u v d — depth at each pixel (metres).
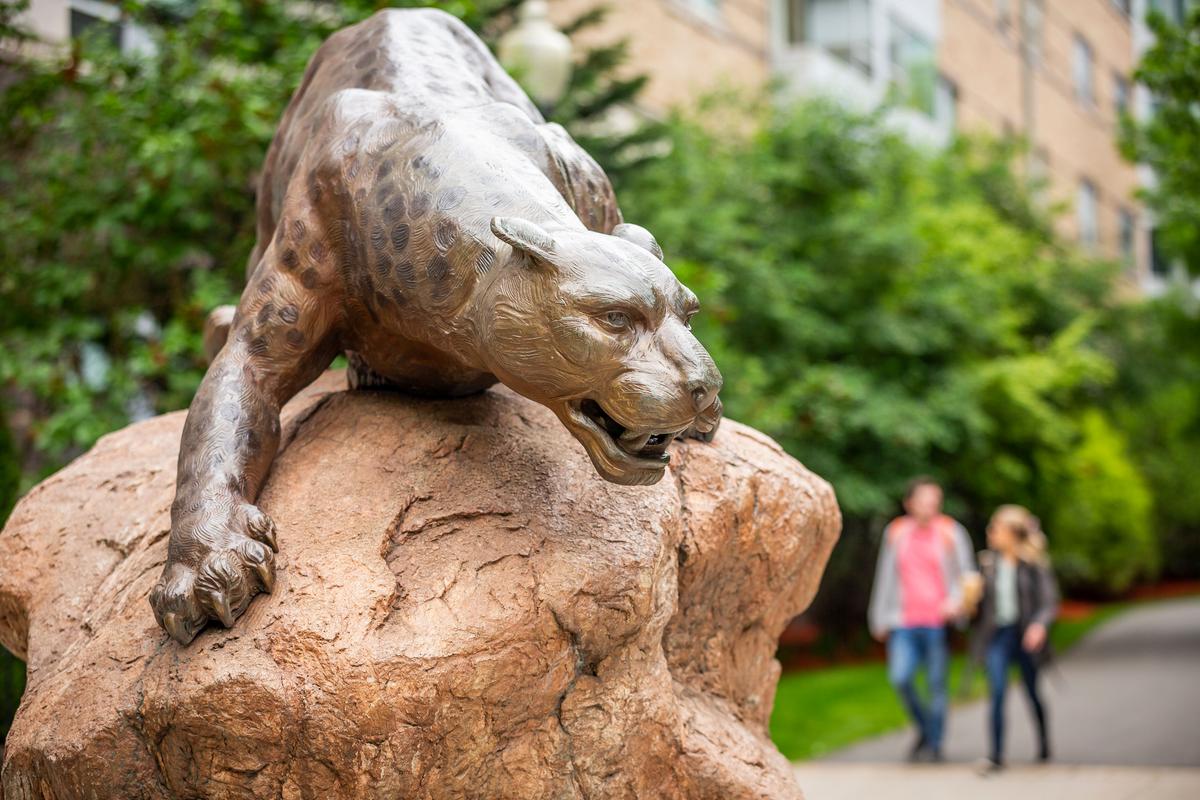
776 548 3.80
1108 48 30.86
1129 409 21.89
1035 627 7.75
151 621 2.96
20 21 8.05
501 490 3.21
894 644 8.12
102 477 3.83
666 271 2.79
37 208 7.34
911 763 8.04
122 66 7.32
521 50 8.07
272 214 3.94
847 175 12.92
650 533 3.20
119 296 8.04
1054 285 17.53
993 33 24.62
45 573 3.54
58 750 2.80
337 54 3.88
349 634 2.76
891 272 12.73
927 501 8.13
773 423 10.22
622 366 2.67
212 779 2.72
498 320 2.79
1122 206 31.16
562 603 2.96
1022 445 14.87
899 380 13.01
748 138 14.16
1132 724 9.39
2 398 7.60
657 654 3.25
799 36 18.41
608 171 10.82
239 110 6.84
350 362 3.67
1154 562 22.62
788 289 11.99
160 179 7.07
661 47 15.50
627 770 3.12
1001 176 18.55
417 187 3.07
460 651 2.80
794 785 3.61
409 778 2.76
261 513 2.96
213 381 3.13
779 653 14.01
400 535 3.06
